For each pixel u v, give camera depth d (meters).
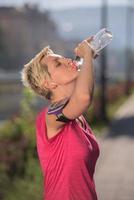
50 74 4.52
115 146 20.75
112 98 45.03
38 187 11.66
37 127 4.57
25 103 17.50
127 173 15.16
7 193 11.40
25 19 90.12
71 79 4.50
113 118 32.28
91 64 4.35
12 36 89.62
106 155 18.50
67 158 4.39
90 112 28.14
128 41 82.56
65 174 4.39
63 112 4.39
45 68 4.54
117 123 29.69
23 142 14.18
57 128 4.46
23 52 86.94
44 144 4.48
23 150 13.75
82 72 4.34
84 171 4.39
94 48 4.41
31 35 89.69
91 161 4.45
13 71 75.25
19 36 89.31
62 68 4.52
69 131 4.43
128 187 13.37
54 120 4.43
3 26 89.81
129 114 34.94
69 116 4.39
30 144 14.30
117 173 15.17
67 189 4.38
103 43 4.42
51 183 4.45
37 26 90.44
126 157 18.03
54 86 4.52
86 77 4.32
